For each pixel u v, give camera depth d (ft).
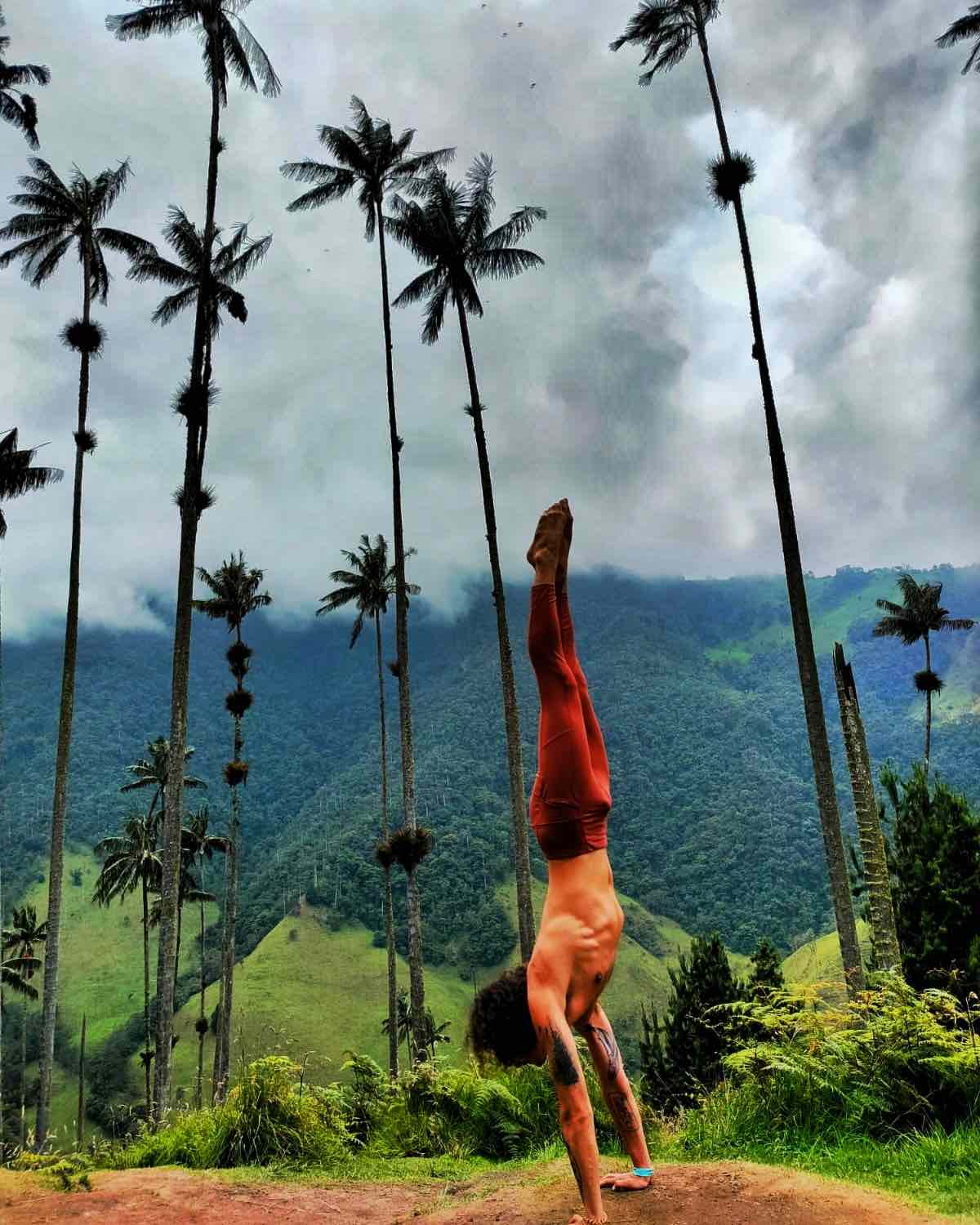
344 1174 23.12
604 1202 14.98
